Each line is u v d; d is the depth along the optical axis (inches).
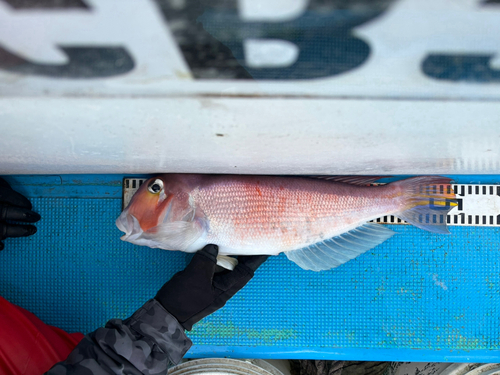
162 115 27.6
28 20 17.7
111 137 33.4
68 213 65.6
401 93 23.7
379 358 64.3
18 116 27.8
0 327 50.5
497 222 63.4
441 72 21.4
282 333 65.1
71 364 42.3
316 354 64.8
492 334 63.5
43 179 65.3
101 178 65.2
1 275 65.7
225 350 65.3
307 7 16.8
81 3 16.7
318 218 57.1
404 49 19.7
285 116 27.6
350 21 18.1
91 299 65.6
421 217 60.2
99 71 21.5
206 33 18.4
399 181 59.4
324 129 30.6
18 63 20.8
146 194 54.1
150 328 47.3
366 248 61.8
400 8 17.0
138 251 65.6
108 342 43.3
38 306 65.6
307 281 65.1
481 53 19.8
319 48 19.8
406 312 64.5
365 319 64.7
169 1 16.6
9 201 61.0
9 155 42.3
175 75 22.1
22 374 49.6
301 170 51.3
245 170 51.2
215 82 22.8
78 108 26.4
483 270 63.9
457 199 64.0
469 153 39.6
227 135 32.6
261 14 17.7
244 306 65.4
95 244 65.6
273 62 21.0
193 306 52.4
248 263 58.5
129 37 18.8
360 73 21.9
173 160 44.5
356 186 58.3
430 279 64.5
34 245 65.6
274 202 56.0
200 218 54.3
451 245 64.4
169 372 61.7
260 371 62.1
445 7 16.9
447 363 66.1
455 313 64.1
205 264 53.6
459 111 25.9
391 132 31.2
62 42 19.2
